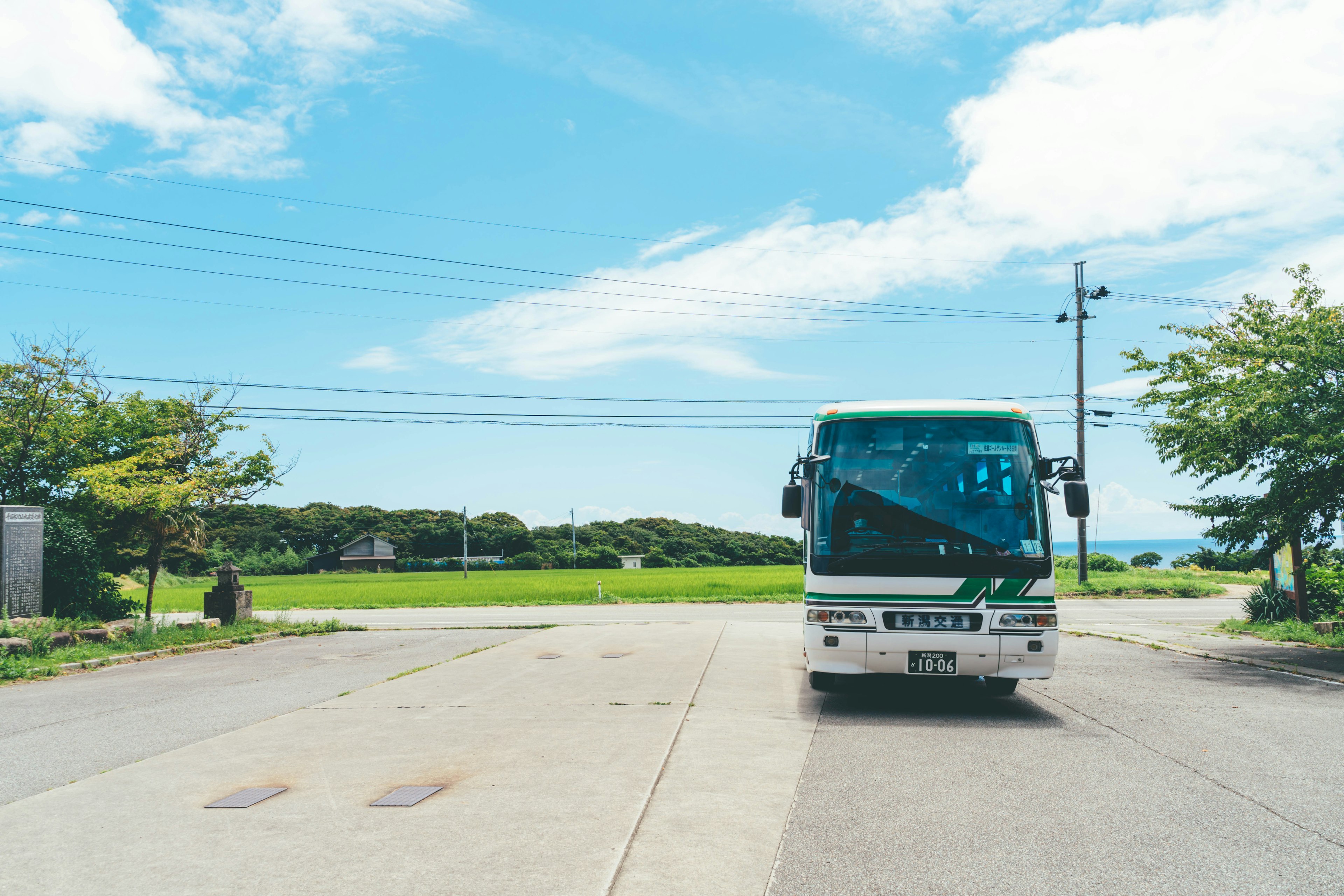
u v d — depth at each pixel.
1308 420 11.13
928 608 7.93
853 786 5.53
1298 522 11.66
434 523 107.62
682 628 17.81
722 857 4.24
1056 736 7.05
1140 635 15.74
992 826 4.73
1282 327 12.02
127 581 53.06
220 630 16.39
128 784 5.73
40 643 12.44
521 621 22.06
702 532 108.75
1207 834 4.57
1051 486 8.23
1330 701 8.64
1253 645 13.76
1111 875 4.00
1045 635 7.79
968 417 8.39
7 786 5.76
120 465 17.14
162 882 3.97
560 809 5.01
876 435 8.41
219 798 5.36
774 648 13.59
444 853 4.30
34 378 16.92
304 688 10.05
